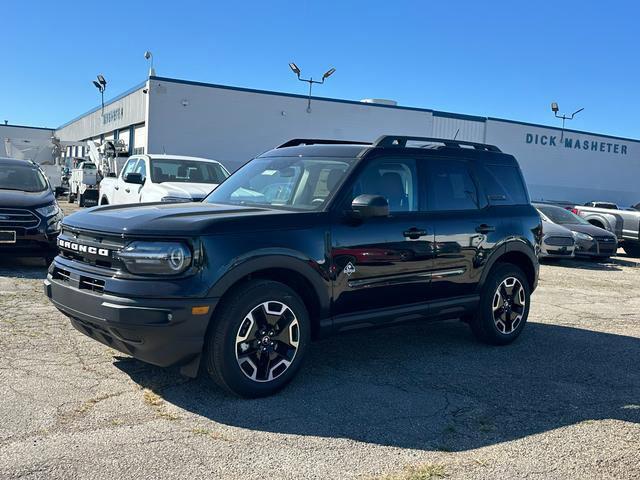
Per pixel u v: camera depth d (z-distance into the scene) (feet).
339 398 14.62
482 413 14.12
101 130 122.72
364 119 96.17
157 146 82.74
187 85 83.61
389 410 14.03
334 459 11.43
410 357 18.47
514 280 20.33
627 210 58.03
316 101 92.12
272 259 14.01
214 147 85.92
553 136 114.11
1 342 17.62
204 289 13.06
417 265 17.08
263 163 18.79
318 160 17.34
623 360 19.31
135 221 13.64
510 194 20.80
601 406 14.93
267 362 14.30
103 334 13.76
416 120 100.48
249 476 10.64
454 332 21.88
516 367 17.95
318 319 15.25
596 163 119.96
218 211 14.89
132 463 10.88
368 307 16.26
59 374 15.17
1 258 33.30
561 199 116.78
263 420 13.06
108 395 14.01
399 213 16.98
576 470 11.42
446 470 11.18
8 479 10.08
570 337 22.21
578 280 38.47
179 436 12.08
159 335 12.85
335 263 15.23
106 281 13.26
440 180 18.48
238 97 86.79
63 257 15.31
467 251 18.51
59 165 102.22
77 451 11.23
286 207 16.15
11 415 12.65
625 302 30.83
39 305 22.40
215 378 13.85
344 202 15.74
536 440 12.71
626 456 12.10
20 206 29.04
